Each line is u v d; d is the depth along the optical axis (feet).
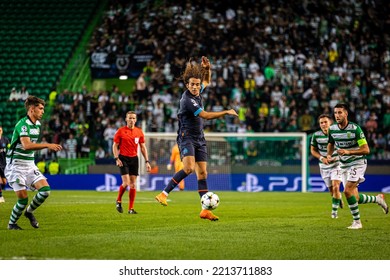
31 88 220.64
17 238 63.21
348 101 203.10
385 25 230.48
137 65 221.46
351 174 76.07
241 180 187.73
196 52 221.25
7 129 209.46
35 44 235.40
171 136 180.45
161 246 58.90
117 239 63.10
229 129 201.36
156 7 238.07
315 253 56.65
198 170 76.84
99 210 100.89
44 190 69.26
